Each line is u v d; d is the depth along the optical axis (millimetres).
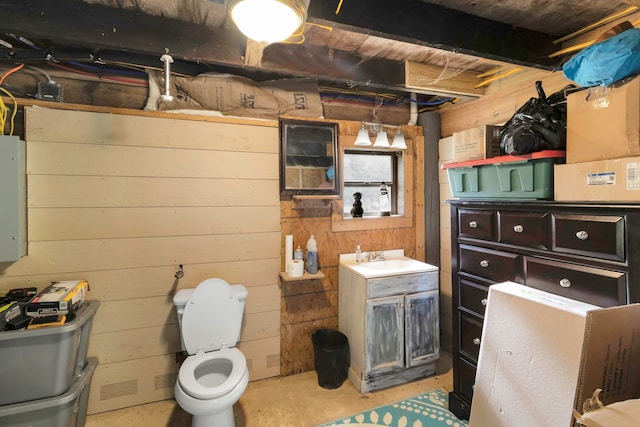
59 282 1887
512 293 1464
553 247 1458
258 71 2357
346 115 2732
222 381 1885
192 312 1989
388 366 2273
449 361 2693
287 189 2393
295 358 2516
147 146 2094
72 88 2016
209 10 1571
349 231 2666
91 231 1999
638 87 1177
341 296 2576
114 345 2062
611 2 1512
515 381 1372
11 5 1438
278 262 2434
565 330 1229
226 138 2260
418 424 1920
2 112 1783
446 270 2871
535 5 1541
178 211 2168
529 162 1563
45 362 1575
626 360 1019
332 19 1354
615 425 780
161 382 2164
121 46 1575
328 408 2084
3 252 1726
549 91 2021
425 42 1541
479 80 2436
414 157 2891
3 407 1521
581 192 1339
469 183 1936
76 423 1789
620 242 1218
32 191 1884
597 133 1302
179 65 2168
